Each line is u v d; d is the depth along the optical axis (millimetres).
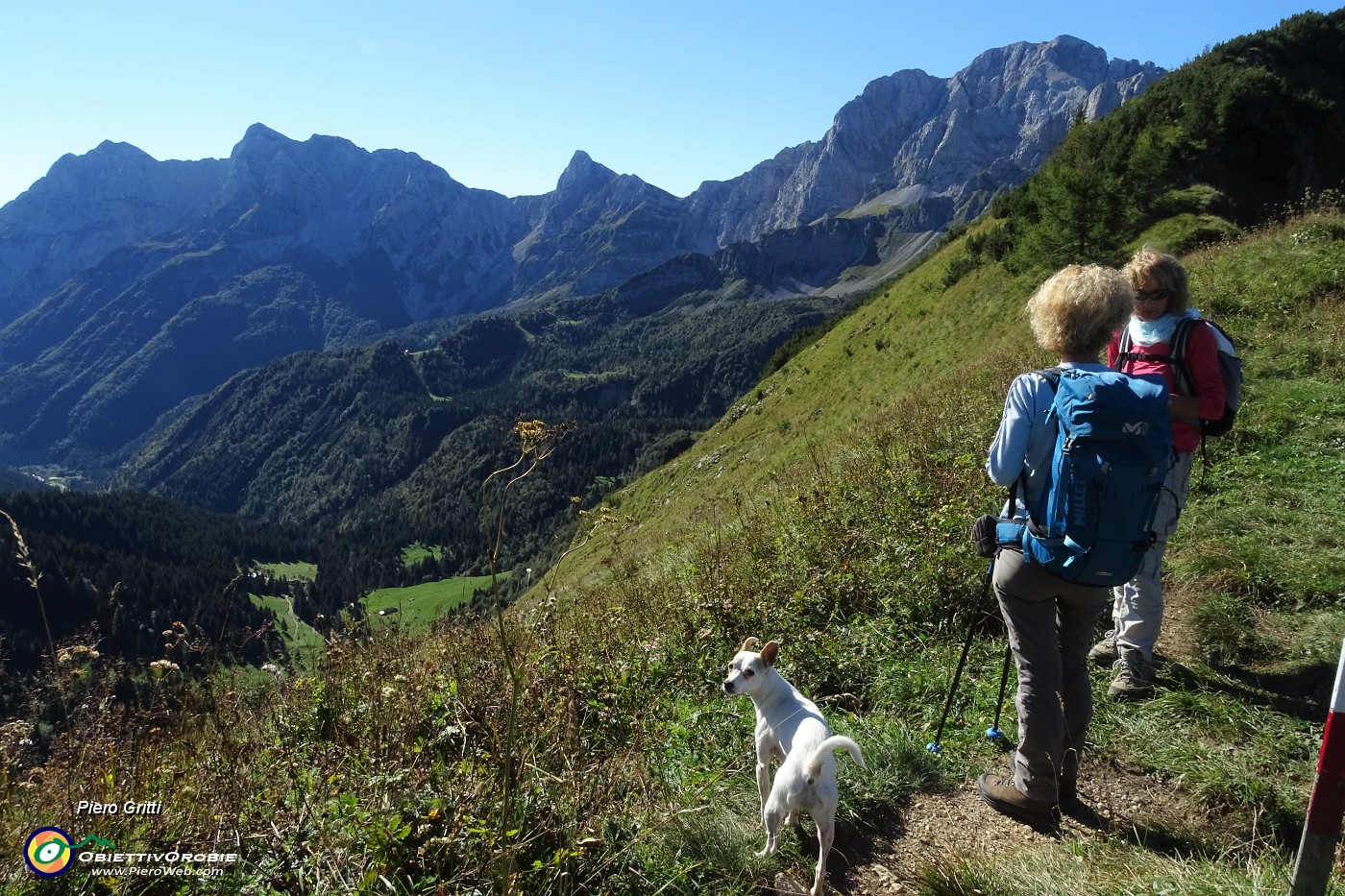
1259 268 14211
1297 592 5305
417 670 5293
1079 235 33906
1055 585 3447
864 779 3994
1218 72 41312
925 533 6781
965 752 4270
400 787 3582
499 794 3545
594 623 6938
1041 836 3596
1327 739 2365
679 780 4227
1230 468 7496
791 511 9062
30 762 3543
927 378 33469
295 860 3266
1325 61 48469
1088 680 3770
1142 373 4516
